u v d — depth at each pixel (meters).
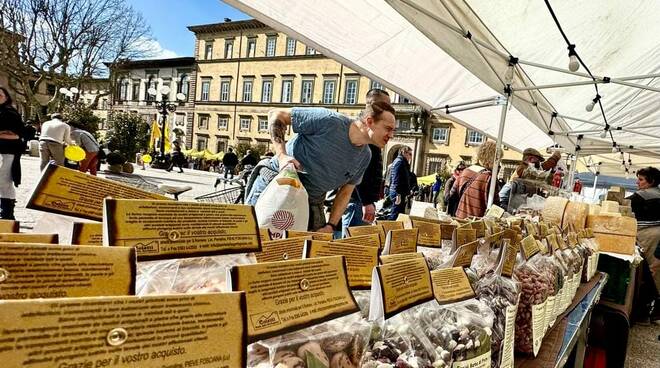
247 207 0.58
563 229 1.96
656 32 2.42
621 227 2.42
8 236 0.45
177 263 0.54
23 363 0.26
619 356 2.07
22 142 3.28
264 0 2.06
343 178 1.69
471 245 0.96
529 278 1.13
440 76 3.26
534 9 2.19
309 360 0.48
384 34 2.53
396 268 0.65
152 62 34.78
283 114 1.61
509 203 3.78
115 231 0.44
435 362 0.63
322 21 2.32
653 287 3.21
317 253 0.64
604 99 3.90
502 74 2.85
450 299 0.75
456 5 2.04
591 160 10.58
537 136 5.86
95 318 0.29
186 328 0.34
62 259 0.37
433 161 24.98
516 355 1.09
